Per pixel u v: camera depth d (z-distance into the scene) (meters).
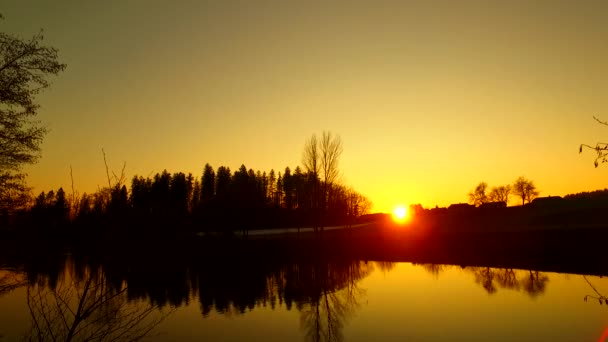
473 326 18.50
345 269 39.22
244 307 23.48
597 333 16.78
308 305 23.89
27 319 17.67
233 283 31.47
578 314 19.77
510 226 61.12
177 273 33.34
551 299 23.28
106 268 5.32
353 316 21.03
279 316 21.25
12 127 13.76
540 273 32.53
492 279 31.02
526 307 21.59
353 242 58.19
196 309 22.80
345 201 83.25
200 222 53.59
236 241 54.28
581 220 58.31
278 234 70.88
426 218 82.69
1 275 6.57
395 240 57.41
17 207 11.74
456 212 86.94
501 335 17.09
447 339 16.88
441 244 52.50
